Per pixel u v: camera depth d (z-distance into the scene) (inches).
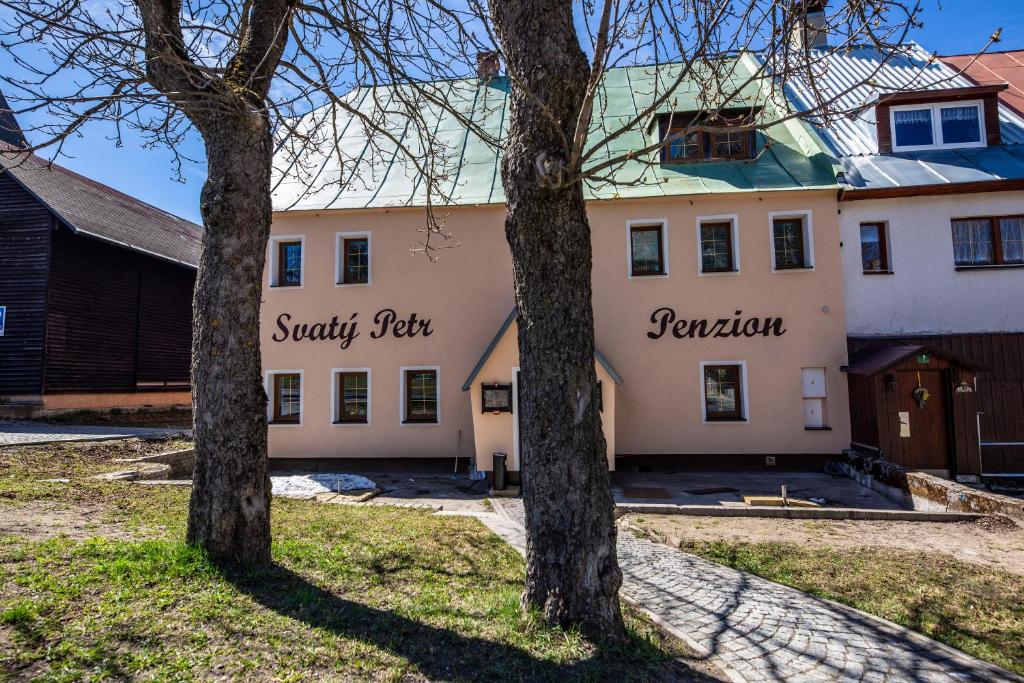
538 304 150.7
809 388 516.4
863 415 486.9
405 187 584.4
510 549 241.3
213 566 169.9
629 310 535.2
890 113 570.9
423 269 555.5
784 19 149.5
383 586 177.8
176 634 130.8
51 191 734.5
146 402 832.9
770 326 520.4
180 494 302.4
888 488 406.9
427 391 551.2
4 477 311.6
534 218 151.3
